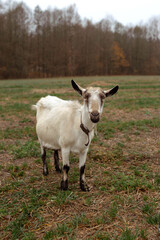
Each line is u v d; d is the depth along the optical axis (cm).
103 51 6956
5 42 5503
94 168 493
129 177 441
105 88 2139
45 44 6112
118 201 364
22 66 5588
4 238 289
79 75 6544
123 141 679
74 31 6456
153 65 7675
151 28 8031
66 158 385
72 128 364
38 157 560
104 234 289
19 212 341
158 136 728
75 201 368
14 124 887
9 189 409
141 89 2103
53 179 452
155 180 429
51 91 1959
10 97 1634
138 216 328
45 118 435
